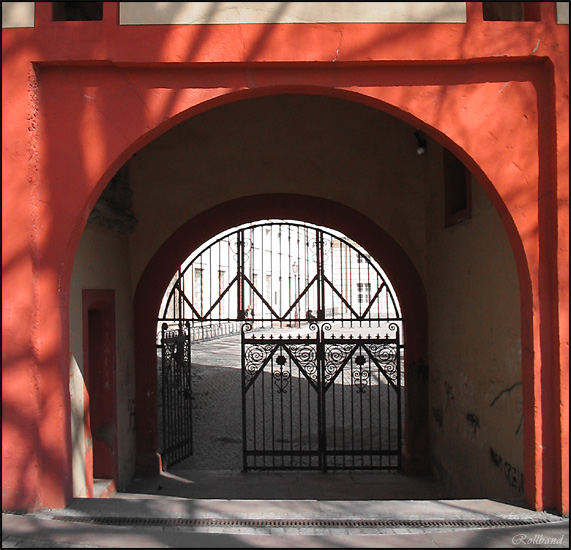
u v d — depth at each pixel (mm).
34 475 3480
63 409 3590
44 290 3566
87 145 3594
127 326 6477
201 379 11836
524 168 3605
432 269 6520
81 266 4945
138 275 6770
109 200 5758
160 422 8328
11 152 3543
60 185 3590
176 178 6887
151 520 3416
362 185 6844
